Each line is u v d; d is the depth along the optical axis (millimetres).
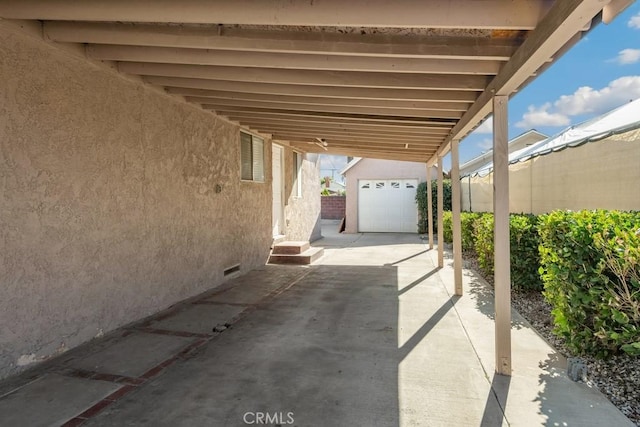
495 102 3432
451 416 2637
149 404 2799
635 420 2570
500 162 3365
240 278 7227
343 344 3953
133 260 4629
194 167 5871
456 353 3717
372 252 10734
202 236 6113
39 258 3477
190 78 4664
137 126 4672
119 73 4367
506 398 2867
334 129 7090
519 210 7703
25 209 3352
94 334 4078
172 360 3564
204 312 5066
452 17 2559
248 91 4676
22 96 3316
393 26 2658
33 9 2979
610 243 3023
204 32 3348
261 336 4195
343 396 2910
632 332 2912
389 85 4016
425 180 16359
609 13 2238
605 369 3258
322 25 2775
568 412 2668
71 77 3785
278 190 10117
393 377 3219
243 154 7648
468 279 7082
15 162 3266
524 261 5562
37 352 3453
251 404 2797
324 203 25297
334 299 5738
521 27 2539
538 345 3898
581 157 5375
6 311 3201
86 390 3006
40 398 2885
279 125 7207
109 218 4266
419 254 10273
